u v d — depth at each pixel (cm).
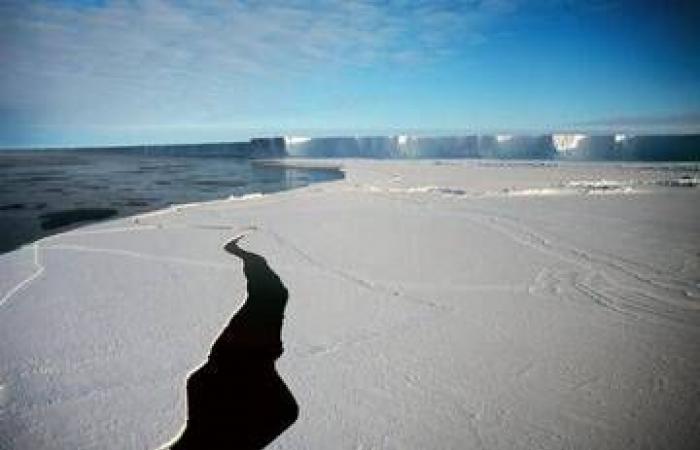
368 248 1057
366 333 642
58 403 499
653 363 553
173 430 458
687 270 863
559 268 890
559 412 469
